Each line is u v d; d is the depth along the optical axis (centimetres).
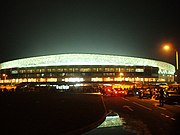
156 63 14400
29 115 2050
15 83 13612
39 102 3475
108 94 6153
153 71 13400
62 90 8681
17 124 1582
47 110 2473
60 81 12631
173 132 1423
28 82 12938
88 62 13188
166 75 14938
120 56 13362
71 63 13188
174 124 1725
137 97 5619
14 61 14075
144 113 2456
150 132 1438
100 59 13212
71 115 2147
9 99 4025
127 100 4547
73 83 12512
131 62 13450
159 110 2725
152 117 2127
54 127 1511
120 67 12900
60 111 2420
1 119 1800
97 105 3222
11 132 1309
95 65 12700
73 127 1540
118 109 2911
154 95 5116
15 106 2834
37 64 13388
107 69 12762
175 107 3097
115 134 1420
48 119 1848
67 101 3781
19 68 13625
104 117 2172
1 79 14225
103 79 12619
